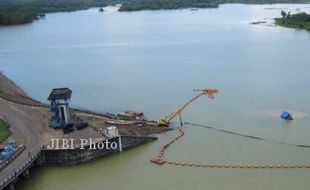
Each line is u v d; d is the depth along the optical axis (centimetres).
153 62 18938
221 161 8569
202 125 10656
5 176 7556
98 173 8288
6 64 19838
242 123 10706
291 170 8100
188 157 8800
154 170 8325
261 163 8419
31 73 17738
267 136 9806
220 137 9838
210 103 12512
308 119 10850
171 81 15288
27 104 11694
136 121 10656
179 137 9894
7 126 9712
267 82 14675
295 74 15700
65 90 9944
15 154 8331
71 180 8056
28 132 9450
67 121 9738
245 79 15225
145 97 13375
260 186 7519
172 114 11531
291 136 9756
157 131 10212
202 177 7938
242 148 9169
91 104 12875
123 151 9181
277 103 12238
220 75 15950
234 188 7481
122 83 15275
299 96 12862
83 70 17812
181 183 7744
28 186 7869
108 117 10988
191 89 14125
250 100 12638
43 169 8525
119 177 8094
